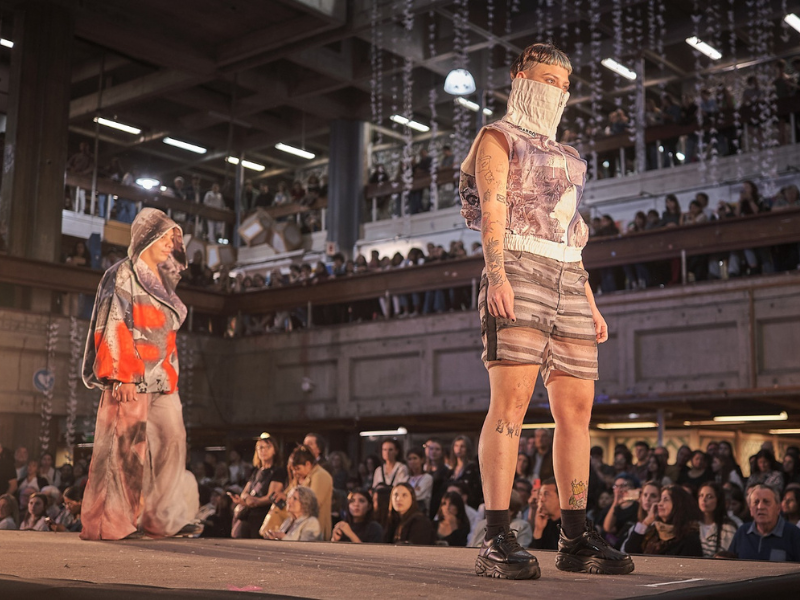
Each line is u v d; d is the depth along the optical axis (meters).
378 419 13.38
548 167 2.41
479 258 12.55
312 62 18.91
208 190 23.53
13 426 12.91
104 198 19.36
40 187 14.72
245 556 2.68
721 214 11.37
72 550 2.91
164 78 19.84
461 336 12.39
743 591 1.62
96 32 16.70
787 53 18.25
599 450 8.78
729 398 9.88
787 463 7.70
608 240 11.36
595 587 1.80
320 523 6.08
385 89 20.19
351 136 20.97
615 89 20.64
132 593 1.50
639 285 11.16
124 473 4.05
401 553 2.87
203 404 14.84
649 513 5.36
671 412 11.29
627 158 16.75
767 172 14.52
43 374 13.17
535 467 7.98
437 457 8.16
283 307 14.80
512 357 2.27
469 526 6.07
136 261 4.32
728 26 17.73
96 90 21.31
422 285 13.12
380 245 19.33
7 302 13.27
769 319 9.82
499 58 20.47
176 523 4.25
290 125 22.70
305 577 1.94
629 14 18.56
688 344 10.40
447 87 18.02
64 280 13.59
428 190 18.98
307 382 14.09
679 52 19.61
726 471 8.16
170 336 4.38
